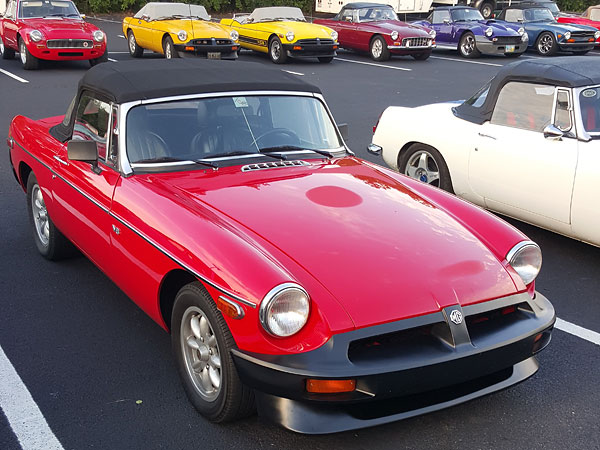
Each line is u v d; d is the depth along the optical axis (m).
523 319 3.19
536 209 5.61
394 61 19.25
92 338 4.08
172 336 3.40
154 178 3.78
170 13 17.45
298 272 2.94
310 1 33.94
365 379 2.74
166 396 3.48
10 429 3.18
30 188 5.26
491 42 19.45
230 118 4.16
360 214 3.46
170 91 4.07
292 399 2.79
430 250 3.22
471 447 3.10
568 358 3.95
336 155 4.41
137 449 3.05
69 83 13.88
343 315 2.80
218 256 2.98
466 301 3.01
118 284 3.98
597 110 5.39
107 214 3.82
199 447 3.07
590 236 5.24
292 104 4.42
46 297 4.63
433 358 2.84
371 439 3.15
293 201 3.52
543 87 5.64
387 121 7.01
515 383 3.20
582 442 3.16
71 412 3.33
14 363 3.78
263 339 2.80
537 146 5.53
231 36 16.69
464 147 6.15
